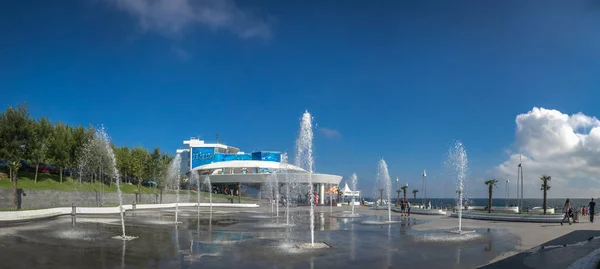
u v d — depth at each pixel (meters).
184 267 12.06
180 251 14.92
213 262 12.88
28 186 41.91
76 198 41.91
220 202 65.12
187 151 98.81
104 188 53.31
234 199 68.19
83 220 27.56
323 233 21.56
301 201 76.06
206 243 17.09
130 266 12.06
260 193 77.75
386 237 19.66
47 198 38.19
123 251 14.73
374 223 28.69
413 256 14.22
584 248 15.78
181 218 32.41
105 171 53.75
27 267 11.69
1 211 25.94
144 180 63.72
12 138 35.25
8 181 41.41
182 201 62.81
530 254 14.55
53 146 46.78
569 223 26.33
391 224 27.83
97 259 13.09
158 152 63.16
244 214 39.84
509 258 13.76
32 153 41.69
